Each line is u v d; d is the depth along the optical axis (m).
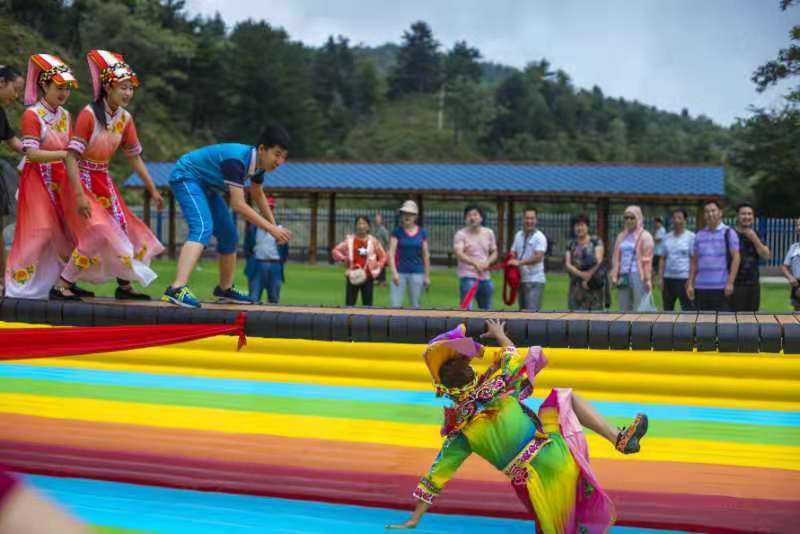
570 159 155.50
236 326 5.88
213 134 102.94
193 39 96.25
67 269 6.45
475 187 31.39
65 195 6.52
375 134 164.38
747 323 5.57
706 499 4.94
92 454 5.76
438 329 5.74
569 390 4.40
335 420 5.83
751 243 10.02
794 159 42.12
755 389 5.59
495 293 20.69
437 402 5.95
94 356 6.90
